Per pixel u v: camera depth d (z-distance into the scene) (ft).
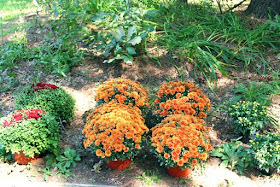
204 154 10.39
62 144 12.64
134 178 10.96
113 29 17.49
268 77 15.84
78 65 17.38
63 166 11.45
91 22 20.02
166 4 21.76
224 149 11.96
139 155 12.12
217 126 13.82
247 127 12.36
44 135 10.98
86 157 12.03
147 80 16.55
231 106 13.97
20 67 17.34
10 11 25.58
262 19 20.56
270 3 20.31
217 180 10.96
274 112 14.11
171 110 12.26
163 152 10.57
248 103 12.98
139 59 17.29
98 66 17.25
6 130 10.83
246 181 10.96
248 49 17.92
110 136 10.44
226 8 22.53
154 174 11.13
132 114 11.48
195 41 17.38
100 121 10.96
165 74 16.76
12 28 21.18
